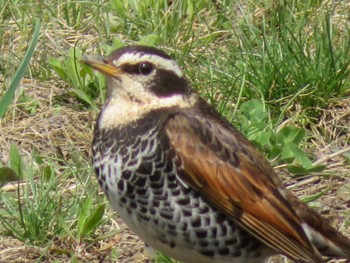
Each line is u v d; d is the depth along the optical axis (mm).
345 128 13289
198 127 10203
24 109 13602
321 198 12312
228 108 13375
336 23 14852
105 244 11617
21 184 12383
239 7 15062
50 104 13680
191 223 10117
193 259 10367
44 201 11703
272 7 14953
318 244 10562
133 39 14812
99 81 13594
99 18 15055
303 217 10461
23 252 11453
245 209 10164
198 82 13758
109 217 11828
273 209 10180
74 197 11953
